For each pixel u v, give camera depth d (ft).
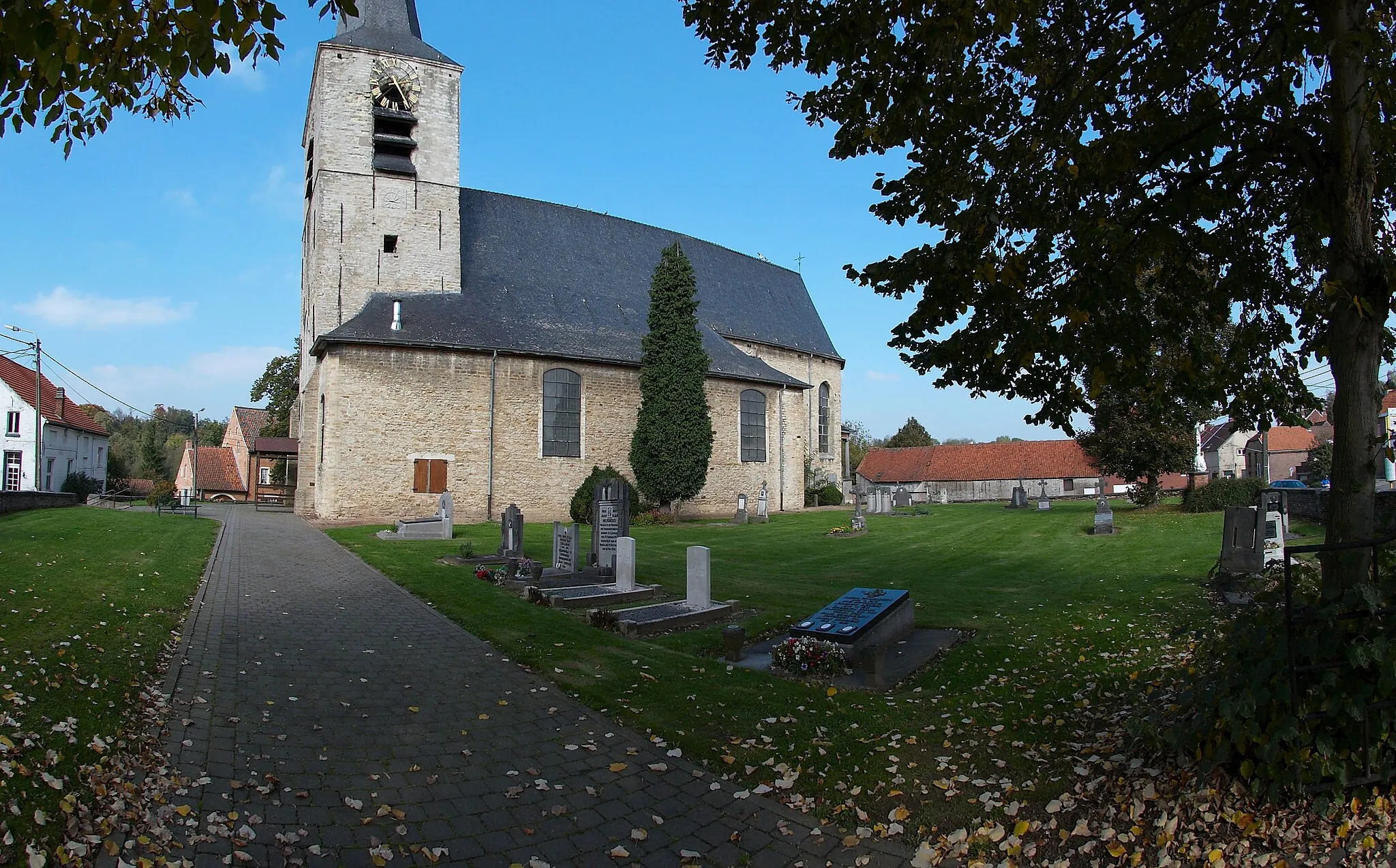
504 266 108.58
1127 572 47.67
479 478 90.48
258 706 20.38
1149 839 13.11
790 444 122.62
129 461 233.55
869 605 29.76
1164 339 19.65
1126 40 16.76
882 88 17.46
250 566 46.39
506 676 24.35
